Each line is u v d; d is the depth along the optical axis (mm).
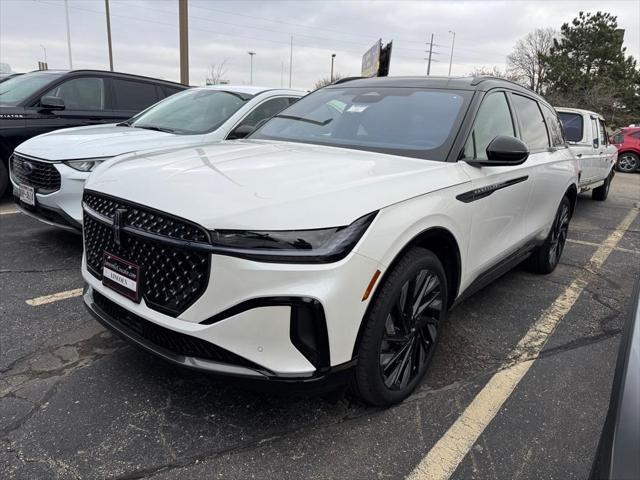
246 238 1988
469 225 2895
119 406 2504
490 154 2920
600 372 3105
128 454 2189
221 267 1987
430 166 2771
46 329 3240
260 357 2041
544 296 4375
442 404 2674
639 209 10031
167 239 2104
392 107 3418
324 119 3582
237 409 2529
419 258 2453
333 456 2250
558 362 3205
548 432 2494
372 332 2262
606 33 47812
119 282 2357
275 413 2514
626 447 1259
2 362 2842
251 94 5727
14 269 4234
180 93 6242
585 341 3527
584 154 8430
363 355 2281
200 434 2338
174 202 2141
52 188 4285
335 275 2035
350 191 2246
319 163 2635
